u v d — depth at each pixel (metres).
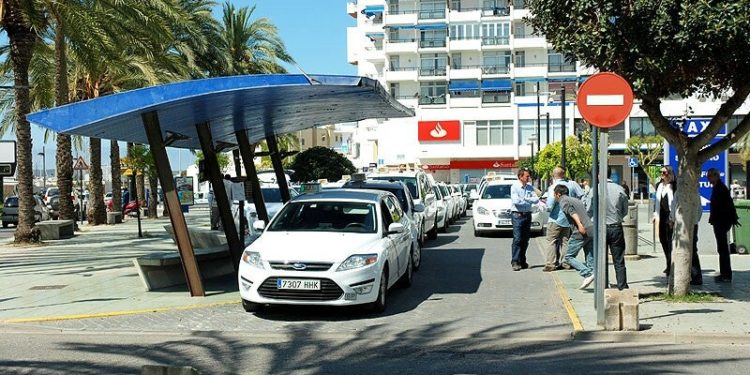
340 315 10.75
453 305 11.45
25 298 12.66
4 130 37.19
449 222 30.00
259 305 10.94
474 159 68.75
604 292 9.22
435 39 69.38
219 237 17.09
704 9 9.04
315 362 8.07
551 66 67.62
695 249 12.30
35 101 30.50
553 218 14.95
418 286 13.45
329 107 14.95
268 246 10.63
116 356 8.43
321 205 11.95
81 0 21.27
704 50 9.45
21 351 8.77
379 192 12.91
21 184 23.36
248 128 16.81
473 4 68.88
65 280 14.80
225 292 12.83
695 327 9.16
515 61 68.25
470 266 16.27
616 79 9.19
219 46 33.84
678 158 11.05
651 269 14.84
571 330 9.35
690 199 11.01
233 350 8.68
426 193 22.12
